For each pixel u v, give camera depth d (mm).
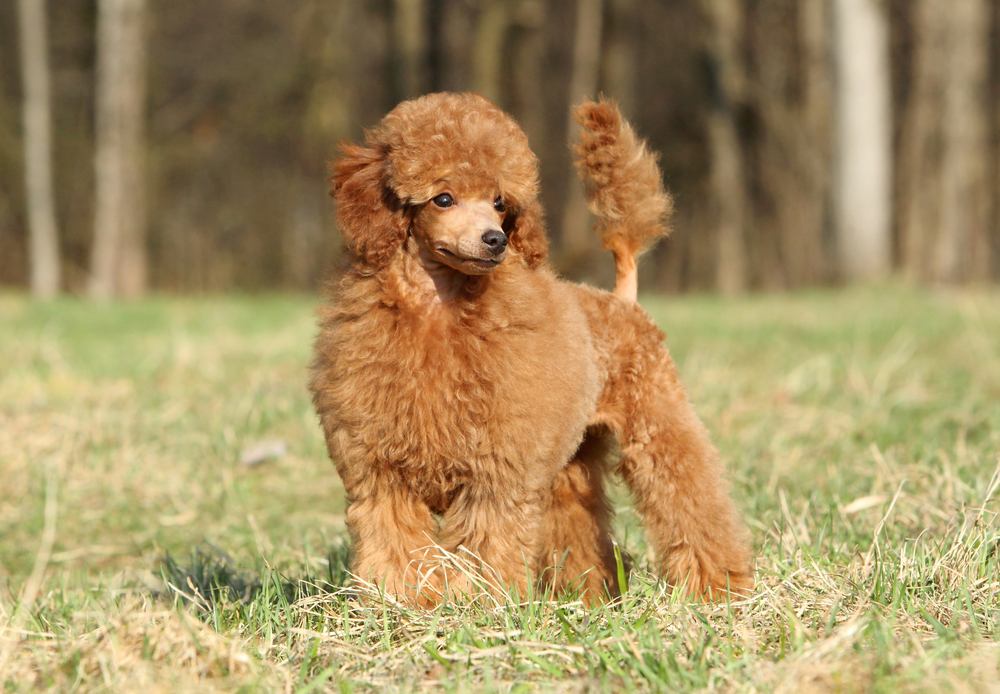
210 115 33406
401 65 30000
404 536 4309
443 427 4102
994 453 6422
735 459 6938
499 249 4047
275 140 34438
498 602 4176
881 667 3385
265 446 8039
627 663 3656
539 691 3494
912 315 14125
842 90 20703
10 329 15195
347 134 30781
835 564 4695
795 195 32906
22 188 32438
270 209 36156
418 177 4145
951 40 27078
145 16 30266
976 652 3479
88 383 10375
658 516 4902
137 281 28859
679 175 34969
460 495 4340
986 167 32062
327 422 4293
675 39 33875
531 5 31406
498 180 4281
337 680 3707
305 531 6457
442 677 3627
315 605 4383
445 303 4207
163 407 9250
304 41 30734
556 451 4344
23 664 3838
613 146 5316
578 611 4199
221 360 11828
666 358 5062
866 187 20672
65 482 7359
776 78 32656
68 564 6137
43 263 29469
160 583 5383
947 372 9500
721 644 3754
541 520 4566
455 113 4320
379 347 4102
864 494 6051
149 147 32531
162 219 34531
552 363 4258
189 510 7012
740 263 33875
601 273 33125
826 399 8805
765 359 10789
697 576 4801
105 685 3607
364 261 4281
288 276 36688
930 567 4387
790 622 3832
